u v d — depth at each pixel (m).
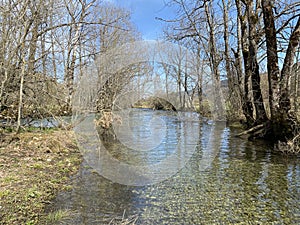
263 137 9.70
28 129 8.62
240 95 13.73
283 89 8.17
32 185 4.57
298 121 7.72
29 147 7.01
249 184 5.14
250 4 10.59
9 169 5.23
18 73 7.62
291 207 4.10
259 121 10.71
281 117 8.08
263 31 10.42
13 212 3.60
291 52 7.99
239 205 4.18
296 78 9.09
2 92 7.02
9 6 6.79
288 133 7.79
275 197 4.50
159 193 4.66
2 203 3.78
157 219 3.68
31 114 8.60
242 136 10.58
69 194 4.47
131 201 4.27
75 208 3.93
